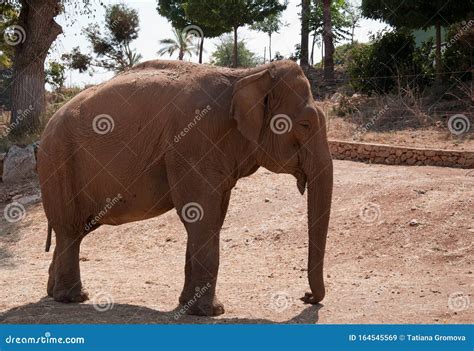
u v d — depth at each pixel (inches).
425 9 1004.6
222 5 1430.9
